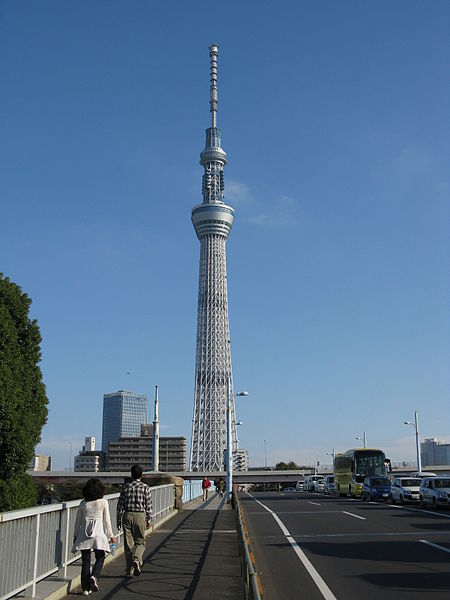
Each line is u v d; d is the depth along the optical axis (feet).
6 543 31.99
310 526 89.92
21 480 73.56
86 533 39.47
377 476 162.50
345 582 47.32
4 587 31.60
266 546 68.44
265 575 50.70
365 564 55.36
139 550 46.32
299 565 55.52
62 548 41.60
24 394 76.13
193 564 52.26
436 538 72.49
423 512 113.91
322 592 43.78
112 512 55.98
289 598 42.04
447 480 123.95
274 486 616.39
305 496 209.05
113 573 47.21
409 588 44.47
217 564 52.34
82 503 40.32
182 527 88.07
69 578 40.91
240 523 51.13
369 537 75.05
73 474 447.42
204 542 69.05
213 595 39.55
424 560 56.70
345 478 188.85
